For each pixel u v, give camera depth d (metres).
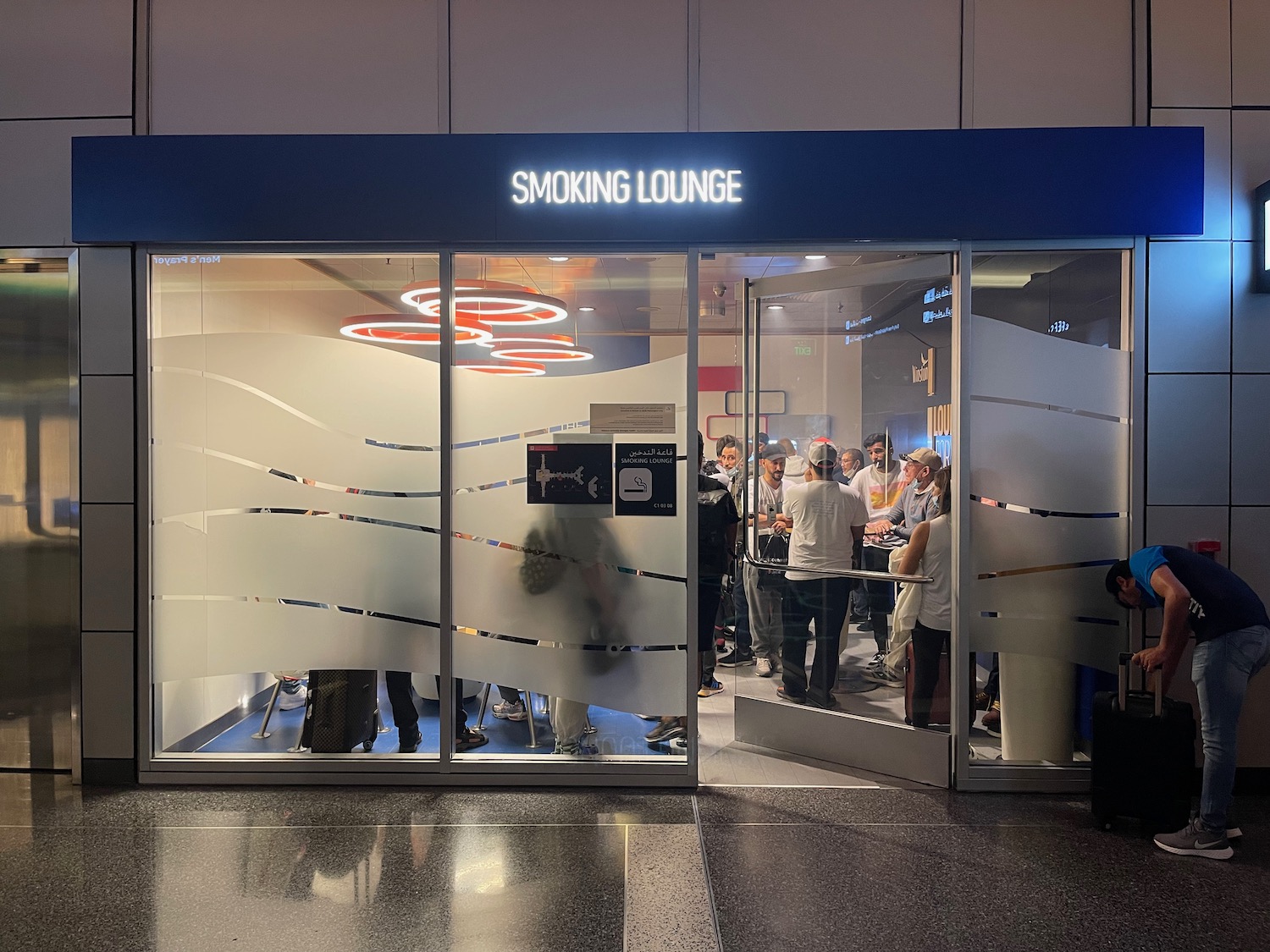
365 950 2.79
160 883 3.24
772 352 4.64
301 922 2.96
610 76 4.14
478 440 4.26
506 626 4.27
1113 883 3.24
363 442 4.28
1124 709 3.66
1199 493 4.10
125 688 4.25
